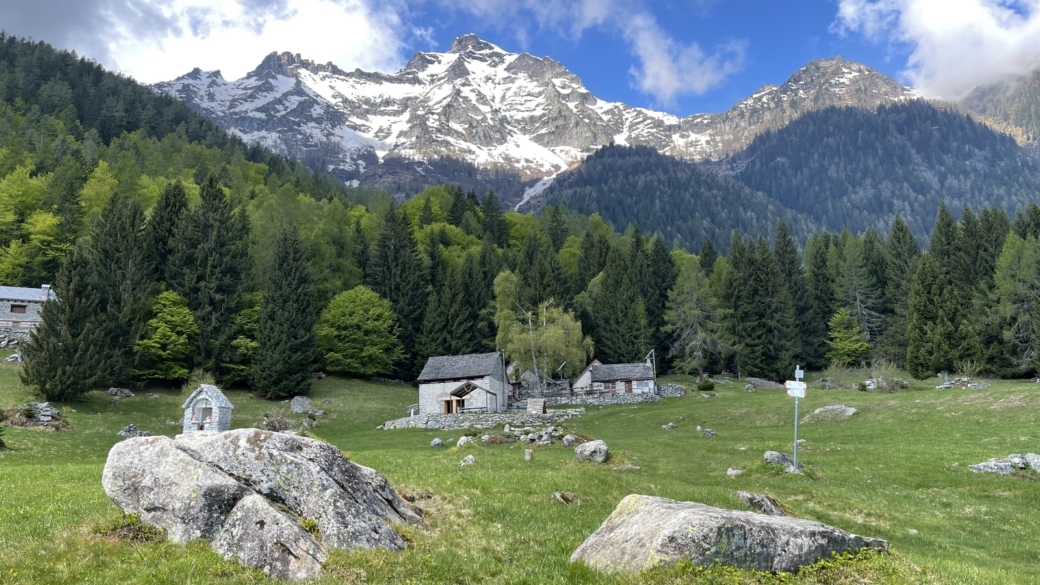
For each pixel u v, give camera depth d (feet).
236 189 488.44
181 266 297.74
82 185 412.57
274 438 48.37
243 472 45.85
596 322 388.78
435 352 351.67
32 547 42.09
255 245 363.76
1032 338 288.10
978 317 308.81
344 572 39.32
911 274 374.63
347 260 409.49
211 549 41.65
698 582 37.47
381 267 398.83
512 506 62.03
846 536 44.91
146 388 261.65
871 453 127.95
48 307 214.28
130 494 45.68
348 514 44.11
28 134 538.06
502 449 140.56
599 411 257.55
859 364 364.99
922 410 169.78
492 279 435.53
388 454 106.42
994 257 350.64
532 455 103.45
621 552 43.06
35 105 615.16
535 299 378.12
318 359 338.13
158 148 585.63
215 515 43.55
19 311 292.81
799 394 113.19
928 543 71.00
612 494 72.90
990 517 84.53
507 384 307.58
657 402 275.80
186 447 48.32
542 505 64.28
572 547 50.19
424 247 459.32
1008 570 60.23
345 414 259.39
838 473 111.86
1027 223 399.65
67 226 352.90
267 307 288.51
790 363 351.87
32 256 337.31
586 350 338.95
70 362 208.85
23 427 164.86
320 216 456.04
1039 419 142.00
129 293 270.46
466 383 268.82
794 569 40.93
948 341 288.10
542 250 502.38
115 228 283.18
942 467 111.55
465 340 356.59
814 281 415.85
